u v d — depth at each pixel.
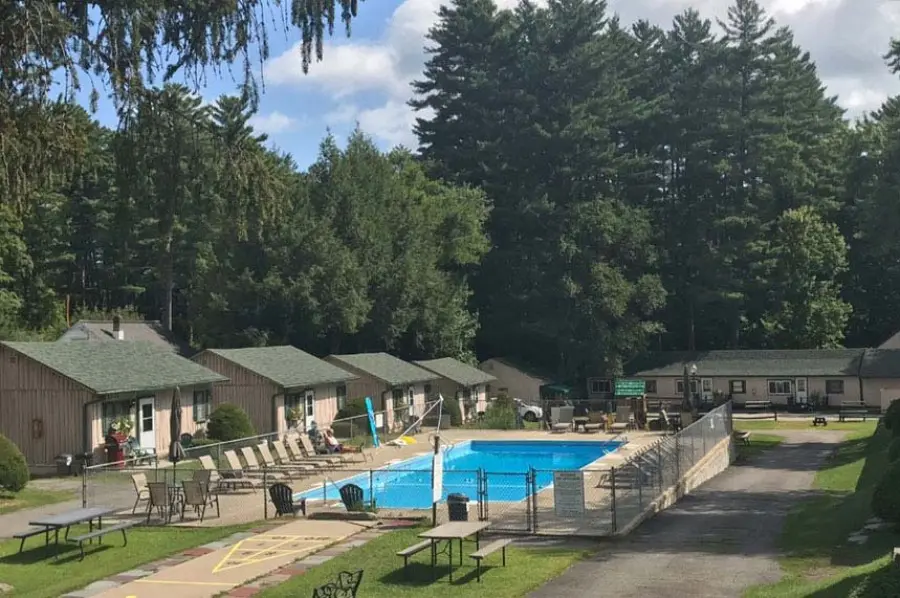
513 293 71.25
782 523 20.42
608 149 71.94
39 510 24.52
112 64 13.75
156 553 17.77
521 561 16.08
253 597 13.95
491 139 75.31
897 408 35.28
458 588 14.10
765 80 73.94
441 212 67.56
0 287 60.81
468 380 57.62
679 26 78.06
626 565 15.68
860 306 80.94
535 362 76.00
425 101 81.44
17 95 13.34
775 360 69.62
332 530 19.67
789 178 73.44
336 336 60.88
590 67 71.81
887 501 16.64
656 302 68.69
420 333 64.38
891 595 8.69
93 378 32.62
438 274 64.94
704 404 67.25
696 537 18.61
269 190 16.12
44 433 32.34
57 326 62.34
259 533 19.58
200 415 39.56
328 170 62.75
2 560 17.50
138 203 16.16
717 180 74.44
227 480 25.67
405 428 49.06
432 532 15.75
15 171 13.73
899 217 46.44
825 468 33.50
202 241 63.66
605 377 70.56
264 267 58.16
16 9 12.49
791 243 73.81
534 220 71.19
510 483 30.94
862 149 62.88
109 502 23.66
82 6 13.65
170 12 14.34
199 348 59.59
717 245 74.19
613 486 18.83
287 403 42.56
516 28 76.81
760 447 42.47
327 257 57.38
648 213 73.75
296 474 29.52
